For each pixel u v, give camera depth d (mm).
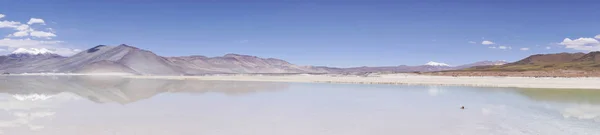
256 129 15297
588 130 15125
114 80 79875
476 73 87438
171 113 19984
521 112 20656
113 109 21766
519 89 40375
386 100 27984
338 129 15422
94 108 22203
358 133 14625
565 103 25391
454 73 93125
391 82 57750
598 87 42406
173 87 46844
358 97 30656
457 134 14477
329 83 57750
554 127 15812
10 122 16766
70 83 61344
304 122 17078
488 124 16625
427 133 14672
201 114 19641
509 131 14984
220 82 64062
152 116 18797
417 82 57000
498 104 24922
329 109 22016
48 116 18703
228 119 17891
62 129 15125
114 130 14992
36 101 26781
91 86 50125
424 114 19781
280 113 20125
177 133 14461
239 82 64000
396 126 16172
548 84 48312
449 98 29656
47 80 77875
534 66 146375
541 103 25484
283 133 14523
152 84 56812
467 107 23188
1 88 44625
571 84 47875
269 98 29688
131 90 40750
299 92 36781
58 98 29594
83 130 14938
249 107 23031
